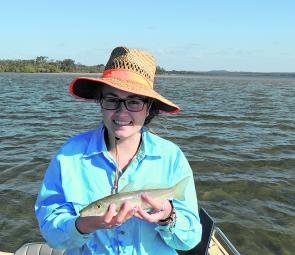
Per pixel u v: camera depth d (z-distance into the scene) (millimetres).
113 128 753
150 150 768
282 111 7086
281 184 2686
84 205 746
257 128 5027
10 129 4625
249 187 2609
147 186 705
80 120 5492
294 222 2127
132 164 758
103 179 752
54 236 710
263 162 3238
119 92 741
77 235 681
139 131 781
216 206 2305
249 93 12336
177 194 729
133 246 737
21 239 1875
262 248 1874
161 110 833
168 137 4180
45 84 15469
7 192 2385
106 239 734
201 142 3994
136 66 759
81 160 762
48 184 774
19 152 3412
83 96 833
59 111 6555
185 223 731
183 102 8492
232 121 5582
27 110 6598
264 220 2141
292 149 3754
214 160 3232
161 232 722
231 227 2055
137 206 641
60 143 3848
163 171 776
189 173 794
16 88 12664
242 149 3697
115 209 629
